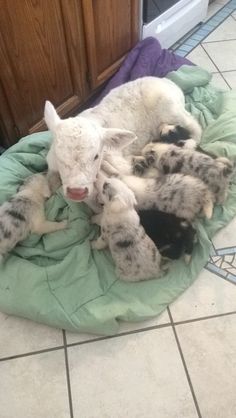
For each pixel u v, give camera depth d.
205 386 0.85
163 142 1.20
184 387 0.85
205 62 1.78
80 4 1.23
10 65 1.11
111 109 1.19
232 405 0.82
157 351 0.90
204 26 2.00
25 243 1.05
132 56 1.59
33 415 0.82
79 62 1.36
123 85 1.26
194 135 1.28
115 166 1.09
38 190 1.04
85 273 0.98
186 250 1.01
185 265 1.02
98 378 0.87
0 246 0.97
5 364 0.89
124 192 0.94
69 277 0.98
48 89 1.30
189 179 1.03
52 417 0.82
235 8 2.12
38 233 1.04
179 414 0.81
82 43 1.33
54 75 1.29
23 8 1.06
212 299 0.98
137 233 0.93
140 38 1.66
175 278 1.00
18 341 0.93
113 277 1.00
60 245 1.04
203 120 1.39
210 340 0.92
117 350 0.90
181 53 1.83
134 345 0.91
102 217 0.99
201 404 0.83
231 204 1.16
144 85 1.22
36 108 1.29
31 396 0.85
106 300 0.95
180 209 1.03
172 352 0.90
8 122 1.23
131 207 0.94
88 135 0.89
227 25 2.00
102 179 0.96
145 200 1.04
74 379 0.87
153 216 1.03
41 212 1.04
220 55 1.82
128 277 0.98
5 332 0.94
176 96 1.26
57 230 1.05
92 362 0.89
